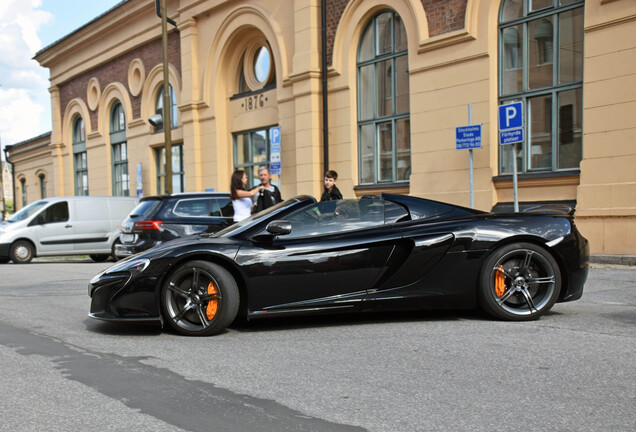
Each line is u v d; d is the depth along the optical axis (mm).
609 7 9133
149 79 21672
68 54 27234
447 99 11500
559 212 5285
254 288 4773
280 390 3346
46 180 32562
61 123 29250
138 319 4844
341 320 5258
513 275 4984
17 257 13578
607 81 9203
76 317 5883
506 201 10797
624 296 6297
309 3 14141
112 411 3055
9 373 3803
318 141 14305
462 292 4957
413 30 12070
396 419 2855
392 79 12906
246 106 17281
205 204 10031
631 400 3037
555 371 3553
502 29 10828
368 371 3666
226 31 17469
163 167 21875
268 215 5133
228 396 3260
